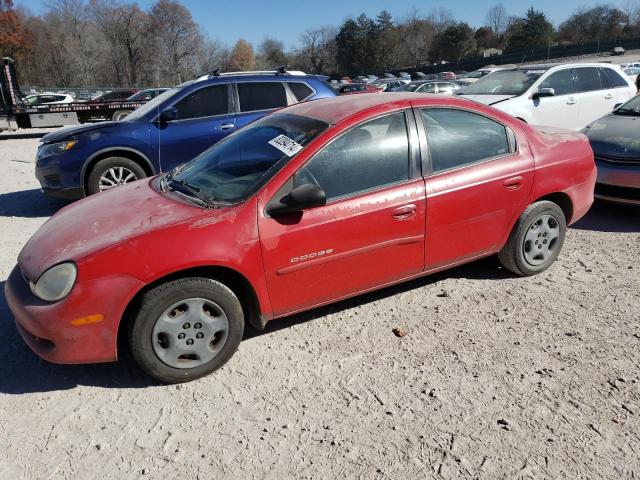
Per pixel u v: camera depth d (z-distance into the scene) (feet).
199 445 8.68
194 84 23.90
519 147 13.33
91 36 258.78
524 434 8.63
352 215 11.08
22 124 59.52
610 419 8.90
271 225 10.41
